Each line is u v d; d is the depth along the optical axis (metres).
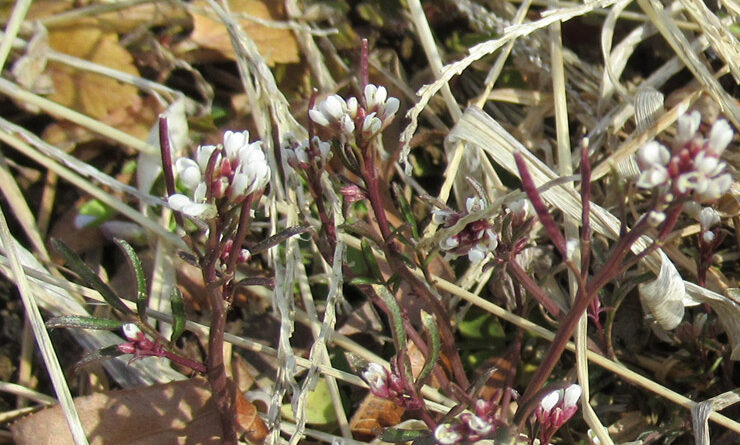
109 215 0.31
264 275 0.30
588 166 0.24
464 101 0.33
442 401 0.28
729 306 0.28
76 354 0.30
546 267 0.30
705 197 0.23
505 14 0.33
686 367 0.29
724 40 0.30
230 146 0.25
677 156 0.23
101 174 0.30
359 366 0.27
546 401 0.25
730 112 0.29
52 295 0.29
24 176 0.31
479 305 0.28
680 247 0.30
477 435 0.25
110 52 0.31
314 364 0.27
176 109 0.31
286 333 0.28
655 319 0.28
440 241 0.27
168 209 0.30
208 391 0.28
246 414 0.27
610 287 0.30
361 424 0.28
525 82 0.32
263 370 0.29
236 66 0.32
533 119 0.32
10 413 0.29
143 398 0.27
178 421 0.27
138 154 0.31
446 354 0.29
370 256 0.27
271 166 0.30
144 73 0.32
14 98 0.31
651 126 0.29
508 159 0.29
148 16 0.32
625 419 0.29
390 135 0.32
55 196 0.31
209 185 0.24
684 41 0.30
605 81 0.31
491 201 0.30
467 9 0.32
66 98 0.31
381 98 0.26
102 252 0.31
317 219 0.30
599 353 0.28
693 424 0.27
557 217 0.30
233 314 0.30
